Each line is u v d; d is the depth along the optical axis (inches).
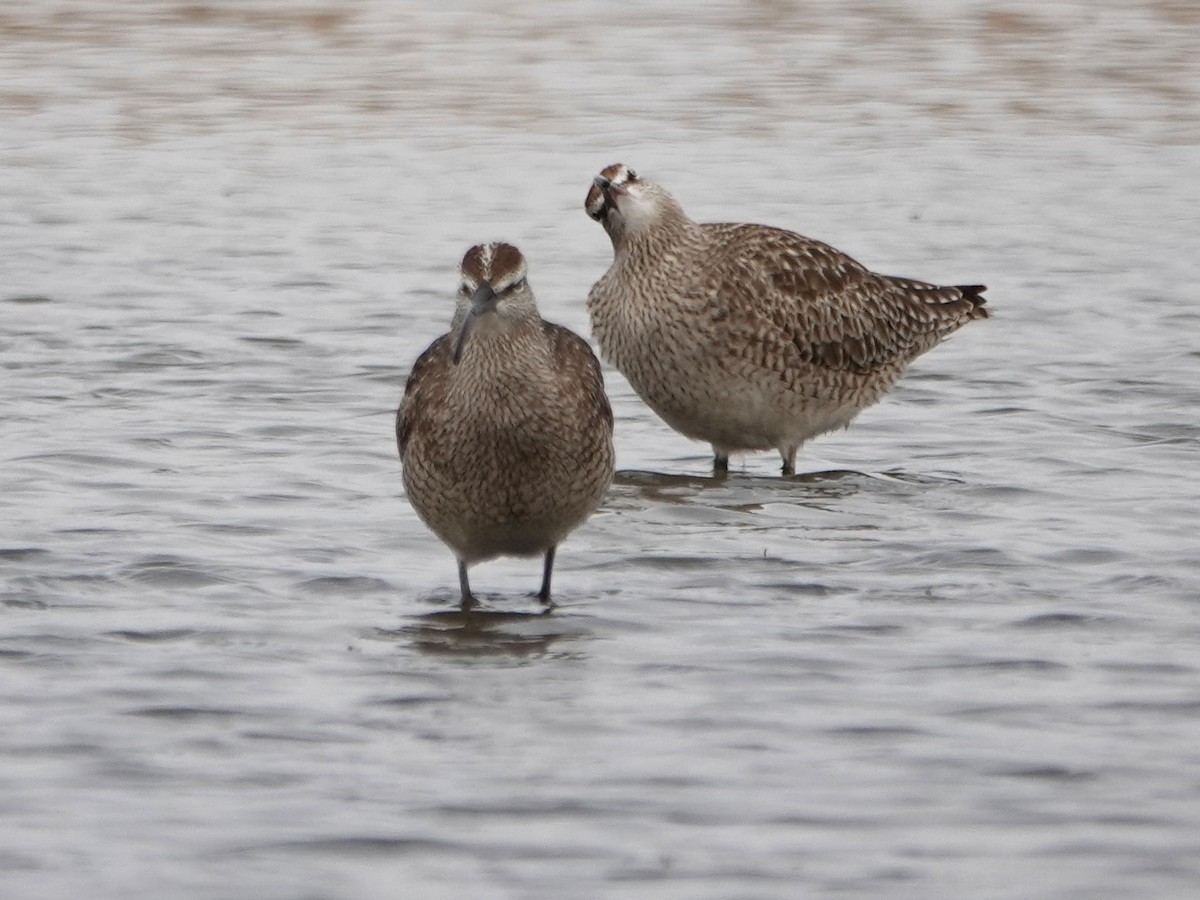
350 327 816.3
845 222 1028.5
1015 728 404.5
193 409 683.4
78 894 330.3
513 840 351.9
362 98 1327.5
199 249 964.0
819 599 495.5
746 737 401.1
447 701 423.2
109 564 511.5
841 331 664.4
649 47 1488.7
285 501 577.3
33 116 1268.5
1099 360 773.3
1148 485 603.8
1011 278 917.8
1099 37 1513.3
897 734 401.7
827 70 1414.9
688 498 604.7
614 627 475.2
